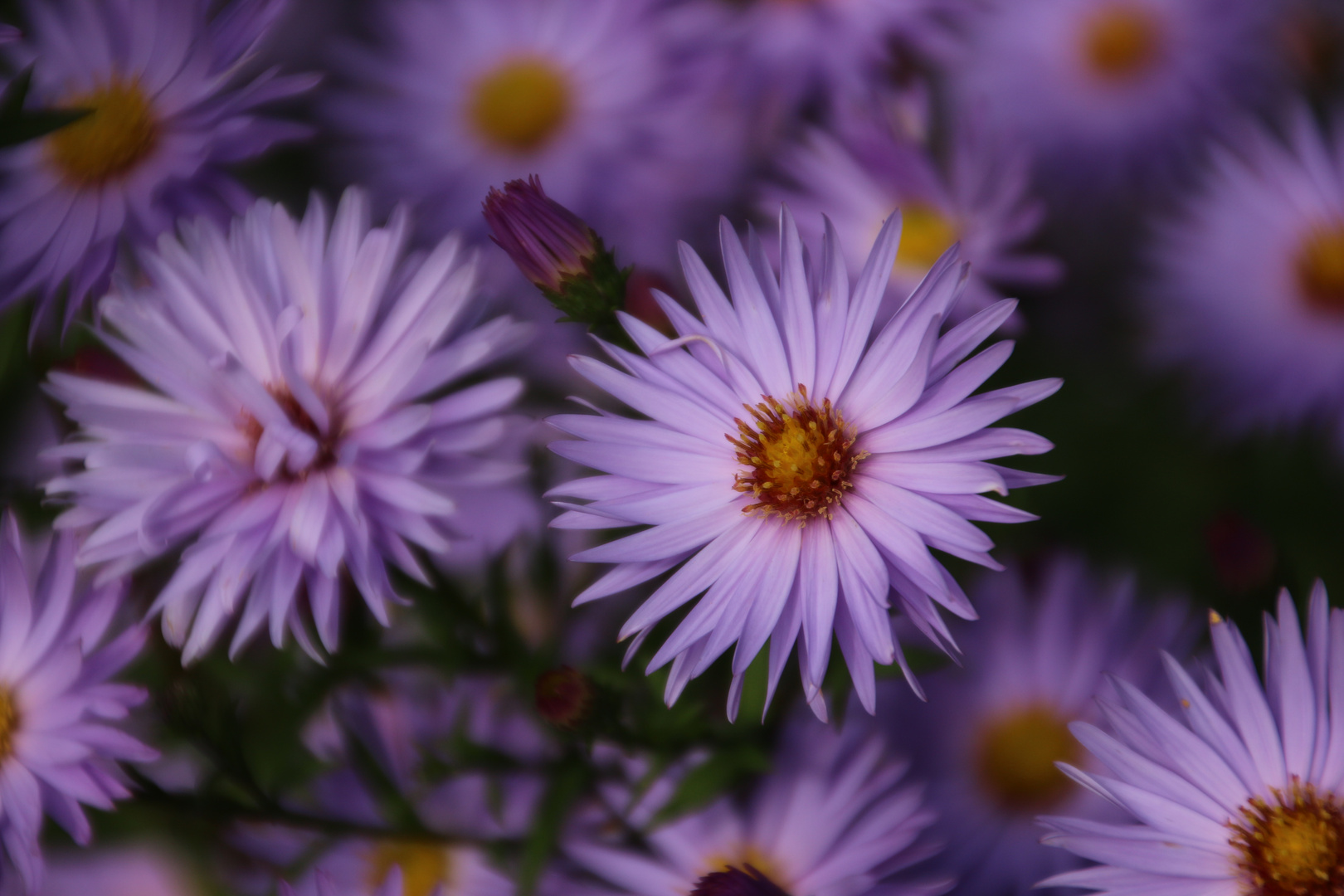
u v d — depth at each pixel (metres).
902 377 0.28
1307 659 0.28
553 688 0.29
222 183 0.31
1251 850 0.27
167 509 0.28
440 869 0.31
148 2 0.32
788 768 0.30
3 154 0.32
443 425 0.28
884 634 0.27
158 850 0.30
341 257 0.29
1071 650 0.32
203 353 0.29
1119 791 0.28
